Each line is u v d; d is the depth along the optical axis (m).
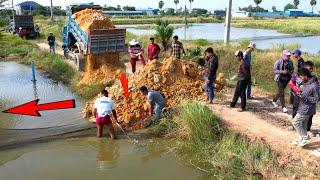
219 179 7.92
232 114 10.62
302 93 8.05
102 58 16.97
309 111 8.03
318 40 40.25
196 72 12.73
